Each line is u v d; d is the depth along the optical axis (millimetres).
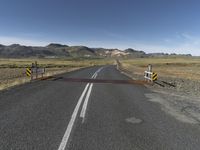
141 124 7477
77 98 11805
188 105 11109
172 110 9812
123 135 6340
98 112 8859
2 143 5445
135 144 5703
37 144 5453
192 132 6840
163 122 7824
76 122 7406
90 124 7246
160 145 5699
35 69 21719
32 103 10109
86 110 9125
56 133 6277
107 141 5832
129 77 28359
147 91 15711
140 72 40688
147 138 6172
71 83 19125
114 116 8352
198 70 61562
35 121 7328
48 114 8273
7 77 26969
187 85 21406
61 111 8805
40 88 15219
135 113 8953
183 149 5492
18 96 11742
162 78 28906
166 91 16031
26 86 15977
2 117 7652
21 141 5609
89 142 5715
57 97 11891
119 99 11984
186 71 55188
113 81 22219
